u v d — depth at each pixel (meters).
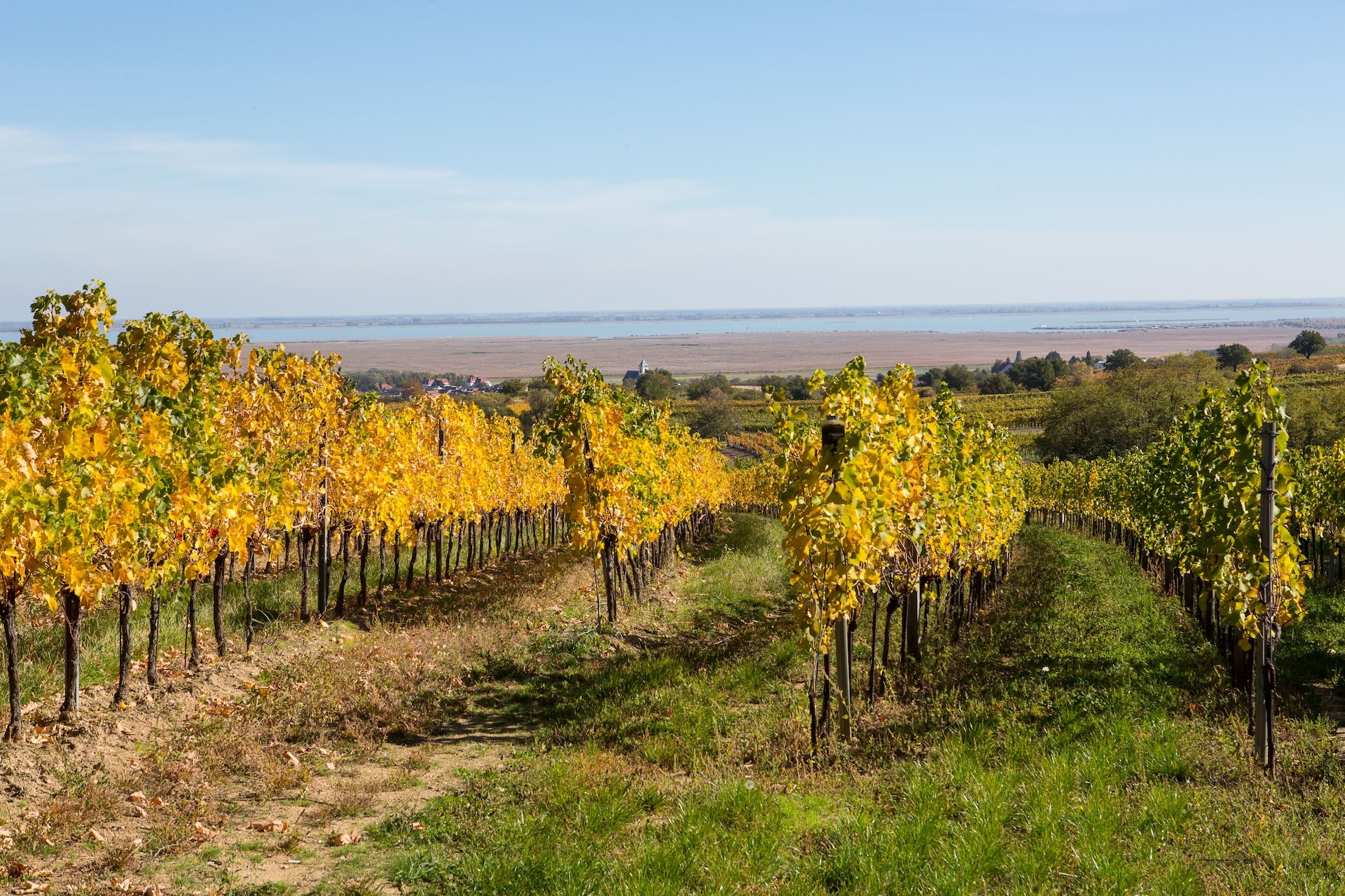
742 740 8.90
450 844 6.36
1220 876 5.53
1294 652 12.09
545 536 29.23
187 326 10.95
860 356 10.10
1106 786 6.95
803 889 5.48
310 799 7.33
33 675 9.26
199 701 9.59
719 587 20.47
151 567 9.50
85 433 8.02
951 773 7.29
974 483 14.37
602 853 6.09
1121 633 13.21
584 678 11.53
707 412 95.06
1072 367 139.25
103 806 6.64
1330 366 108.25
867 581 9.11
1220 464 9.47
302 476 13.91
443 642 12.88
